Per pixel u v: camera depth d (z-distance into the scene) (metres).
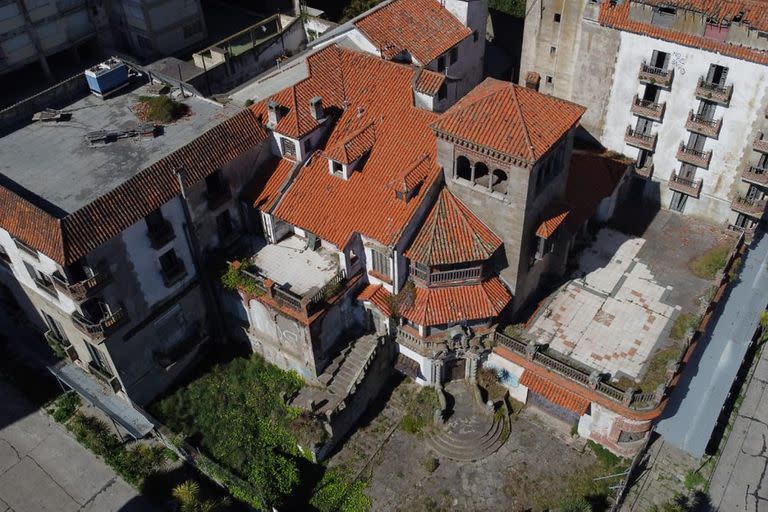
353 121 45.03
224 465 42.69
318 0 74.38
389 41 51.31
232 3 77.62
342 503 41.69
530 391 44.22
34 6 66.12
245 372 47.47
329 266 44.94
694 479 42.09
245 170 45.19
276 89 50.72
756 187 48.47
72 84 48.31
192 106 47.31
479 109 38.84
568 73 55.94
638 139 50.91
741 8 43.22
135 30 70.00
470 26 55.50
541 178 39.44
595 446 43.22
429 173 41.47
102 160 42.69
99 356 43.88
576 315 45.03
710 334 45.12
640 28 46.66
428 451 43.91
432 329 43.25
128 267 40.28
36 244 37.28
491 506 41.22
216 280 44.78
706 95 46.03
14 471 43.88
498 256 42.22
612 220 52.31
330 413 42.22
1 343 50.72
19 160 43.09
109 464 43.94
